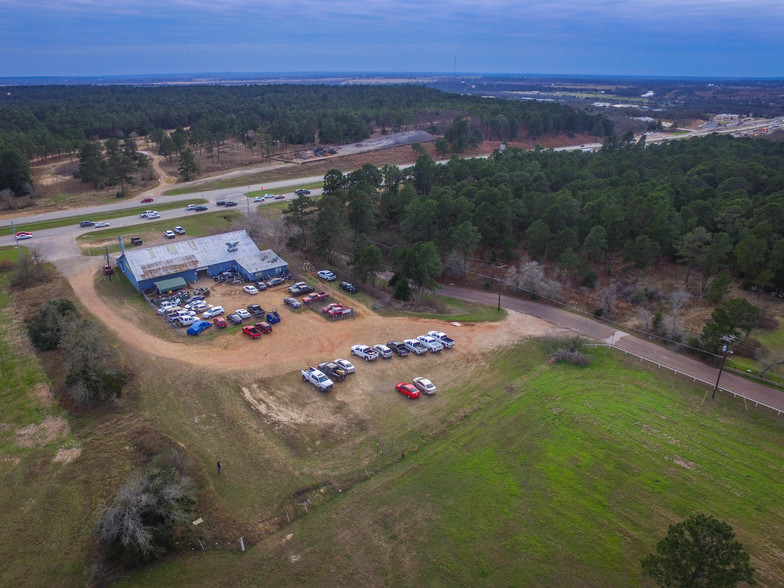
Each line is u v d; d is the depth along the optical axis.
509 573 29.17
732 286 74.31
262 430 40.69
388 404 44.81
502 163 117.75
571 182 103.81
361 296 69.44
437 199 88.44
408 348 54.22
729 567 24.45
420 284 67.81
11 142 133.12
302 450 38.56
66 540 30.56
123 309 61.28
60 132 159.12
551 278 76.31
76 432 39.75
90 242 84.62
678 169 115.81
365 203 86.56
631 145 170.38
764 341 57.53
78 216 99.81
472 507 33.72
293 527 31.78
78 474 35.53
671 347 56.22
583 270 73.94
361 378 48.84
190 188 125.06
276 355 52.41
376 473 36.41
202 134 155.50
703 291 70.88
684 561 24.05
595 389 48.12
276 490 34.47
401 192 95.44
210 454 37.62
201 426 40.84
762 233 71.00
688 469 37.69
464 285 77.50
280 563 29.31
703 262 70.44
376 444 39.41
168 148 149.75
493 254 83.38
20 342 52.78
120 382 43.91
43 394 44.31
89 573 28.42
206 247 74.38
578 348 54.88
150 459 36.75
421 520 32.53
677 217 76.44
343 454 38.22
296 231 85.00
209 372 48.62
